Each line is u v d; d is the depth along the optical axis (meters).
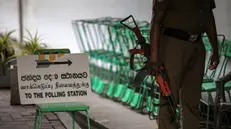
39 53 5.69
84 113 8.24
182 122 4.91
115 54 9.19
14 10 12.07
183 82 4.94
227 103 5.51
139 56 8.53
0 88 10.81
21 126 7.22
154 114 7.43
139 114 8.09
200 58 4.91
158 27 4.73
